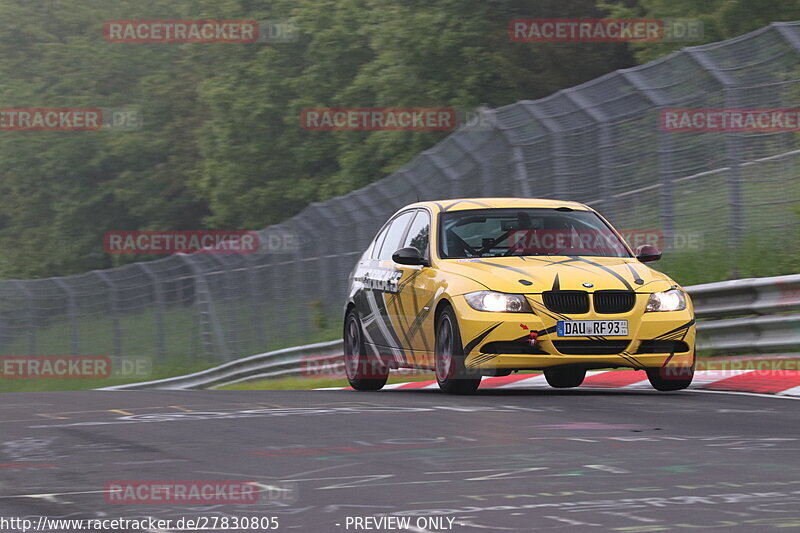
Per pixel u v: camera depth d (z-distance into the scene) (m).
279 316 85.75
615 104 53.53
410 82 131.00
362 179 143.38
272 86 171.75
